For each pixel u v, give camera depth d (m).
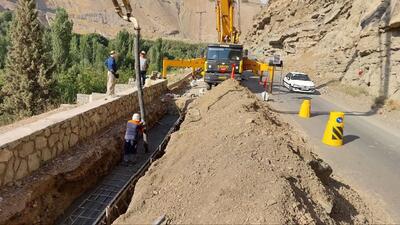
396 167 10.86
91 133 12.12
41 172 8.76
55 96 38.88
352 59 31.47
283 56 59.69
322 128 15.33
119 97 14.84
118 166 11.92
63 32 51.81
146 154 13.01
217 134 9.82
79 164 9.60
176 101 20.12
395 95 21.16
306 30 52.00
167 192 7.16
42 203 8.09
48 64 39.56
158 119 18.36
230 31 28.06
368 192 8.87
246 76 37.06
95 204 9.24
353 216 7.11
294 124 15.66
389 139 14.23
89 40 80.88
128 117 15.23
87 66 58.59
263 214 5.55
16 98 36.72
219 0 28.41
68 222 8.38
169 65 26.70
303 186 6.90
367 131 15.44
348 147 12.74
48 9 198.00
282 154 7.74
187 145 9.89
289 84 27.69
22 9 38.31
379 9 26.14
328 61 38.75
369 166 10.81
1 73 43.88
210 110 14.73
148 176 8.36
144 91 17.84
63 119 10.31
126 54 70.75
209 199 6.30
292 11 60.34
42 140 9.17
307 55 49.75
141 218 6.36
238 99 14.39
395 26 22.48
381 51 24.53
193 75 30.58
